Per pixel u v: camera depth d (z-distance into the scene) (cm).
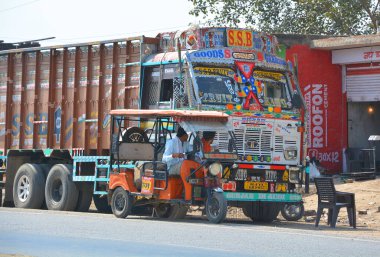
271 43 1911
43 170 2288
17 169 2423
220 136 1733
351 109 3044
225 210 1661
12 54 2417
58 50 2255
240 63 1827
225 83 1798
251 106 1809
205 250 1170
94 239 1307
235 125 1772
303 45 2983
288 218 1931
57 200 2206
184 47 1834
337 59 2983
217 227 1558
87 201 2183
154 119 1858
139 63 1947
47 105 2280
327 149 2991
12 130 2417
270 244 1265
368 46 2891
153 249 1179
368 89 2944
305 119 1889
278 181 1830
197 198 1695
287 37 2967
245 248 1204
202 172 1702
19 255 1102
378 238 1451
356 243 1320
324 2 3891
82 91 2162
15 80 2408
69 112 2205
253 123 1797
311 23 3953
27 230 1452
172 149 1722
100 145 2084
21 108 2375
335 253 1164
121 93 2016
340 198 1786
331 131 2995
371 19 3866
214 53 1798
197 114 1686
